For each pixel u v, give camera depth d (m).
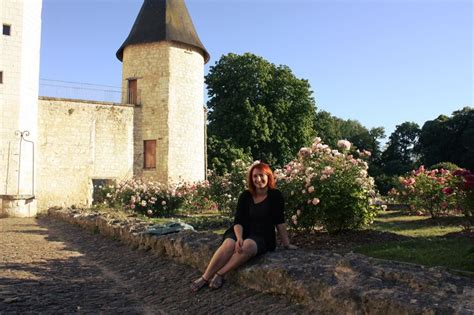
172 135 23.30
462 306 2.79
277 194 4.95
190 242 5.97
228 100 32.59
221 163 29.94
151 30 23.92
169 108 23.33
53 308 4.39
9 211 18.17
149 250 7.22
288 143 33.53
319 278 3.79
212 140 30.72
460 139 40.03
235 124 32.16
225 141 30.94
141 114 23.69
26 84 19.11
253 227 4.82
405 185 12.38
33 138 19.59
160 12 24.27
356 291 3.37
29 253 7.85
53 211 17.39
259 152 33.25
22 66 18.91
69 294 4.99
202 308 4.29
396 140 54.06
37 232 11.72
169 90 23.42
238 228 4.77
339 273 3.80
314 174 7.43
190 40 24.25
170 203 15.92
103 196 18.03
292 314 3.71
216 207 16.92
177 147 23.45
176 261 6.22
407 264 3.94
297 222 7.55
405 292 3.18
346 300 3.39
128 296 4.96
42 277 5.85
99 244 8.91
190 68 24.38
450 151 40.91
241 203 4.92
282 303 3.98
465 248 6.02
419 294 3.12
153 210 15.60
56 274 6.10
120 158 22.89
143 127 23.62
